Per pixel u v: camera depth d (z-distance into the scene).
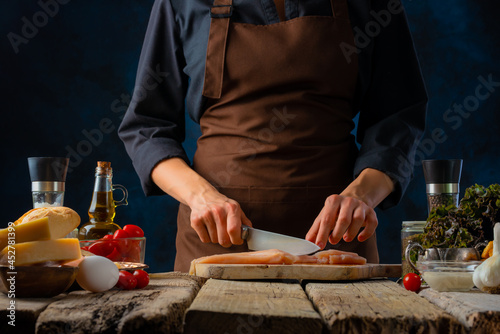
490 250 1.15
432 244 1.22
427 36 4.42
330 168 1.59
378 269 1.31
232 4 1.62
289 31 1.58
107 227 1.40
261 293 0.98
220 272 1.23
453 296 0.94
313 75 1.58
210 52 1.61
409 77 1.67
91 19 4.20
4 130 4.10
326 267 1.23
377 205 1.64
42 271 0.93
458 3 4.39
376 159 1.53
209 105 1.67
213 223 1.40
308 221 1.59
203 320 0.77
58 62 4.17
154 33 1.72
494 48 4.37
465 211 1.22
